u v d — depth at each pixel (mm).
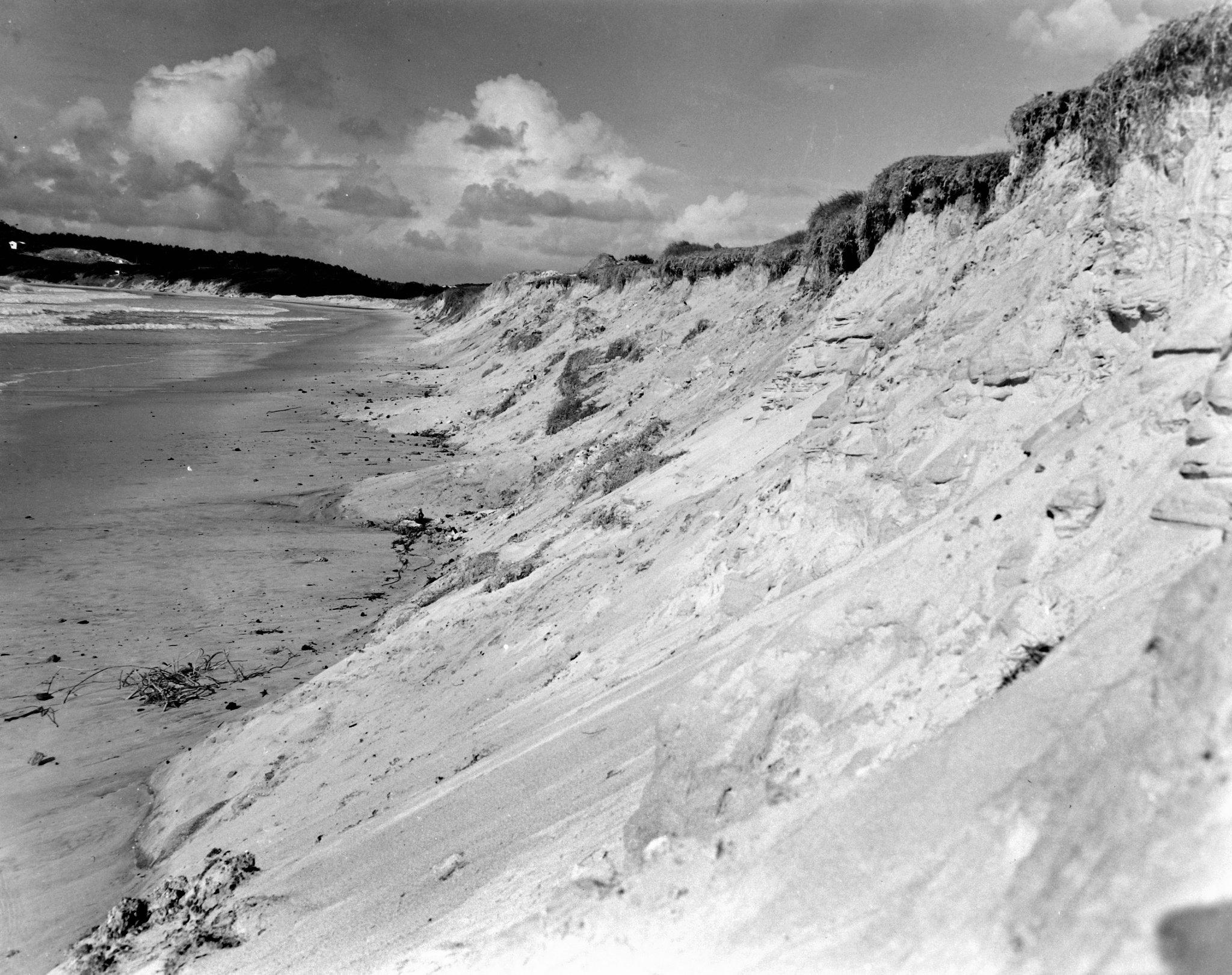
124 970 9055
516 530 24438
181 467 35531
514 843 7719
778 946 4582
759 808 5840
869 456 10859
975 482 9156
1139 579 5562
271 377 62375
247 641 20266
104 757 15750
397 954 6707
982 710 5082
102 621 21141
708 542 12633
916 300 15273
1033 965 3613
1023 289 10148
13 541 26328
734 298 37844
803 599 8867
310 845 10586
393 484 31828
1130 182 8719
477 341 72438
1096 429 7020
